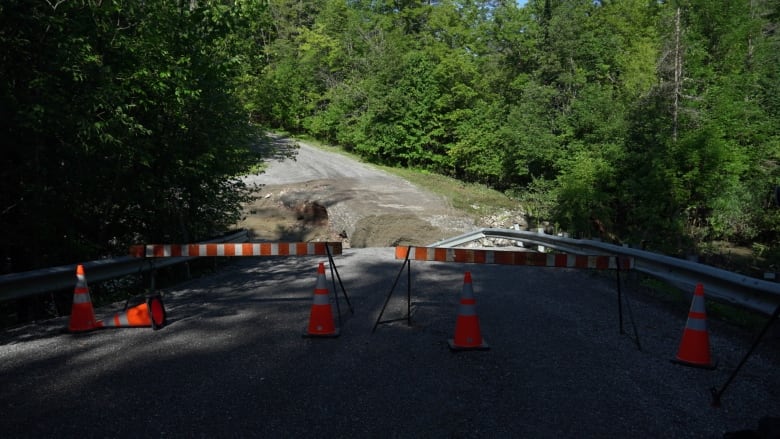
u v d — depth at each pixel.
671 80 29.03
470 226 23.75
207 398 4.69
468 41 45.53
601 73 35.94
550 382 5.10
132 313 7.24
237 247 8.27
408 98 42.81
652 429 4.13
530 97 34.75
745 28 29.72
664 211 26.12
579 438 3.97
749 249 27.27
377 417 4.31
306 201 28.06
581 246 12.97
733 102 27.23
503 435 4.01
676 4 30.08
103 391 4.87
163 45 10.37
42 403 4.59
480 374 5.32
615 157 28.25
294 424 4.18
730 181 25.11
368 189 31.44
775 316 4.52
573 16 36.19
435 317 7.70
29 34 8.36
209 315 7.96
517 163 34.72
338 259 14.20
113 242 12.70
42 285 7.82
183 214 13.76
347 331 6.96
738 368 4.62
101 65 9.11
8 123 8.29
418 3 55.44
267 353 6.02
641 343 6.45
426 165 44.75
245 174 17.02
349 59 54.00
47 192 9.28
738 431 3.83
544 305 8.42
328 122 50.25
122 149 9.58
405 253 7.26
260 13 12.30
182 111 11.59
